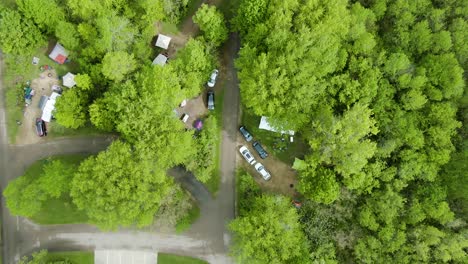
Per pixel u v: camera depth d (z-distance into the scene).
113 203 59.34
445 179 65.19
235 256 63.59
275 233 60.09
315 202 66.56
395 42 66.38
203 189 71.31
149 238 70.75
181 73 64.56
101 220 60.47
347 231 65.69
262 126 69.69
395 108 64.38
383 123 64.50
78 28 63.19
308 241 65.12
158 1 65.31
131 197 59.50
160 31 71.75
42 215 70.00
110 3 64.44
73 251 70.12
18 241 70.06
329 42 61.19
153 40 71.19
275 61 61.44
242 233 60.78
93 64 66.94
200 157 67.06
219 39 67.31
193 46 63.72
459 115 67.44
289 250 61.50
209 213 71.19
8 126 70.19
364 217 63.78
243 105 72.00
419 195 64.94
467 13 65.00
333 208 66.06
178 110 71.12
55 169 63.16
